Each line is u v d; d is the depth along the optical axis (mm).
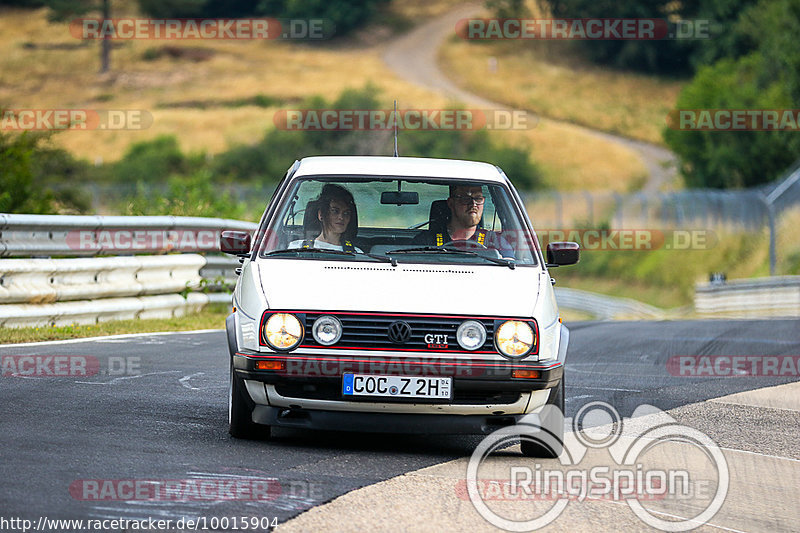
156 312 52531
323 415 23547
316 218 26375
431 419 23594
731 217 165000
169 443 23672
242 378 23672
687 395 35062
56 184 88562
